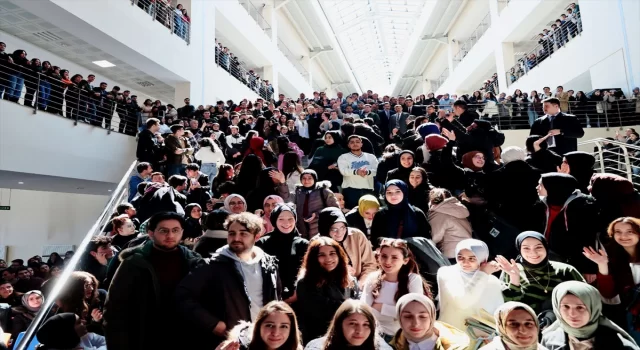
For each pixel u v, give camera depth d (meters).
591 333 2.04
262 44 18.92
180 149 6.39
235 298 2.28
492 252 3.50
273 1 20.25
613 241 2.67
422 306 2.14
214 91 14.66
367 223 3.79
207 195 5.24
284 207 3.03
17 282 6.34
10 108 6.93
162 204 4.30
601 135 9.80
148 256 2.32
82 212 13.12
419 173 4.02
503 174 3.65
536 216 3.43
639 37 9.82
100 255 3.61
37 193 11.99
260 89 18.86
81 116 8.50
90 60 11.88
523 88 15.34
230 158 7.45
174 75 12.59
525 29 15.45
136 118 9.86
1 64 7.00
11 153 6.91
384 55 29.75
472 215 3.66
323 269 2.54
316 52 25.77
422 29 22.17
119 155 9.27
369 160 4.92
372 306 2.56
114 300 2.18
